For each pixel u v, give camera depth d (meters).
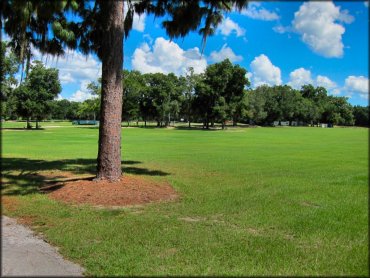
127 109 80.50
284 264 4.69
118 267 4.57
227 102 74.94
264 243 5.44
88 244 5.39
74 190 8.41
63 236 5.71
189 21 10.03
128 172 12.09
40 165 14.09
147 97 81.81
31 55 10.80
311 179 11.47
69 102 127.69
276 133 54.97
